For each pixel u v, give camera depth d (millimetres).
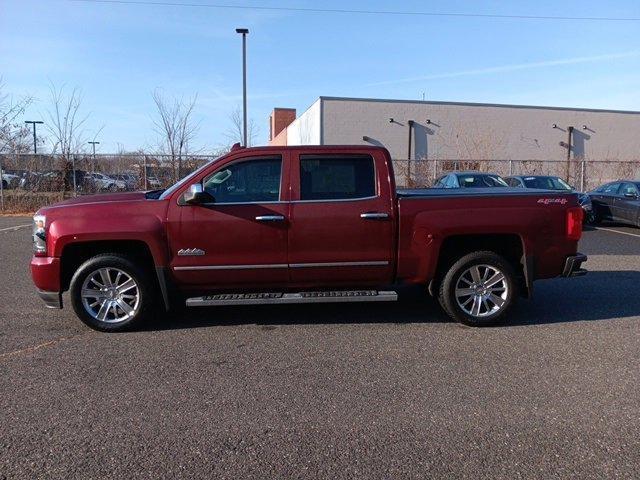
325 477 3012
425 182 25484
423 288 7375
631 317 6113
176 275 5566
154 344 5258
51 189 19641
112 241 5598
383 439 3422
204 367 4645
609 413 3758
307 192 5637
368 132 31938
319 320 6051
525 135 33531
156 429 3557
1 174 19219
